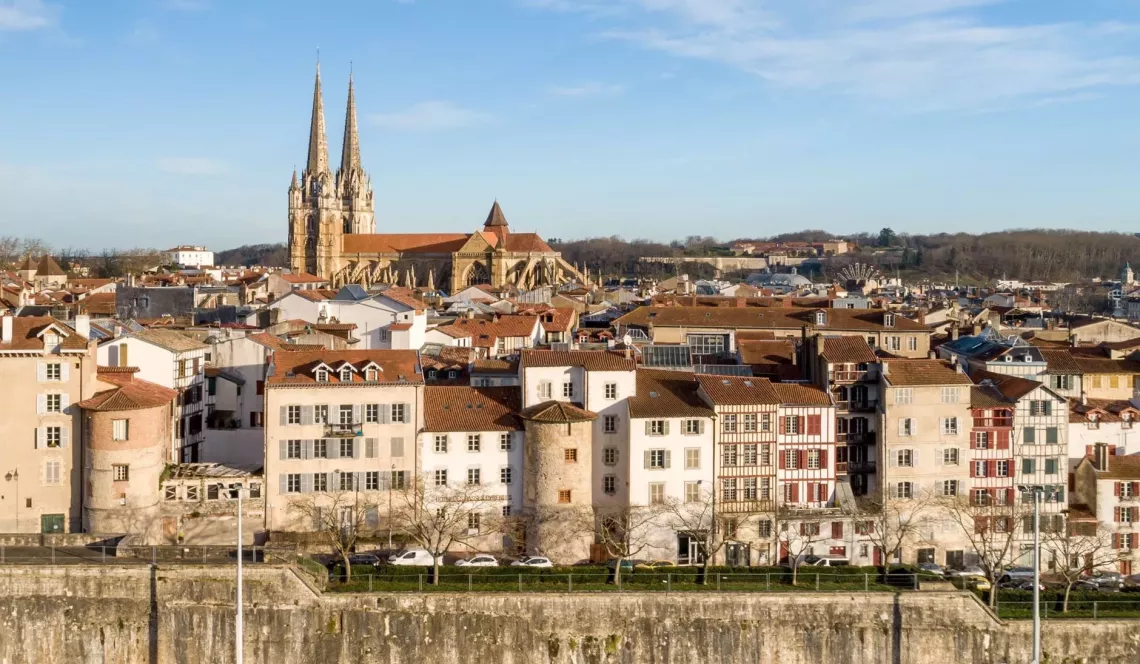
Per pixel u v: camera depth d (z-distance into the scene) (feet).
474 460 426.92
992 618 355.36
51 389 407.03
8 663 340.59
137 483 400.88
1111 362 531.91
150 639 344.08
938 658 354.54
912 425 437.58
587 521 418.92
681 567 385.70
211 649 344.90
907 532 413.80
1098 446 439.63
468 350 604.49
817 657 353.92
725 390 437.58
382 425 422.41
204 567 345.92
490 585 357.82
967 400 441.27
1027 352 507.30
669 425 423.23
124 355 445.37
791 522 426.92
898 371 446.60
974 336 626.23
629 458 420.77
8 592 341.62
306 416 418.72
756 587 361.92
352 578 364.58
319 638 345.10
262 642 344.69
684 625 352.28
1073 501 448.24
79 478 409.08
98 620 343.67
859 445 443.73
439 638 347.56
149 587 344.90
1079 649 353.51
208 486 413.39
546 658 349.41
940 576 371.76
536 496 419.95
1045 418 444.55
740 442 428.56
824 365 452.35
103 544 367.25
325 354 442.91
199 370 480.64
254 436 485.15
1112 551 429.38
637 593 352.69
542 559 398.01
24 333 410.52
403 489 422.82
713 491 425.69
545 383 434.30
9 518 404.57
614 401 431.02
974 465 442.09
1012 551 429.38
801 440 434.71
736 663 352.28
